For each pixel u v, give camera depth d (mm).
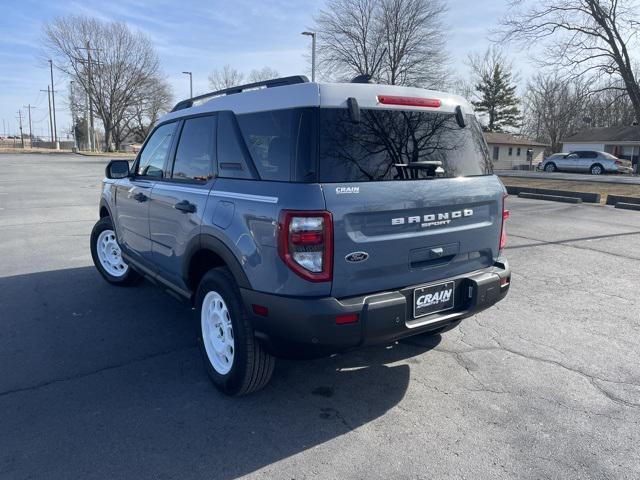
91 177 23406
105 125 62281
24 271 6645
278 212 2848
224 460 2799
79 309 5203
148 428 3098
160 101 64438
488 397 3498
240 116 3404
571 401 3443
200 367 3943
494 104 69875
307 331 2832
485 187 3602
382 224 3006
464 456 2844
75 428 3090
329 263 2826
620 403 3418
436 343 4410
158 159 4555
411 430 3102
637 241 8695
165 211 4168
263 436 3029
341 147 2926
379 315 2936
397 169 3111
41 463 2756
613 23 23422
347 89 3025
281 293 2881
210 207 3461
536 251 7957
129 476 2658
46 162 38156
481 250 3650
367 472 2705
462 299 3496
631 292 5867
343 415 3271
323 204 2785
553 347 4332
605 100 30641
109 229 5941
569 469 2734
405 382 3717
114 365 3959
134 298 5566
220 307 3535
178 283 4184
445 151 3426
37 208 12648
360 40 40906
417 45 40156
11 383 3650
